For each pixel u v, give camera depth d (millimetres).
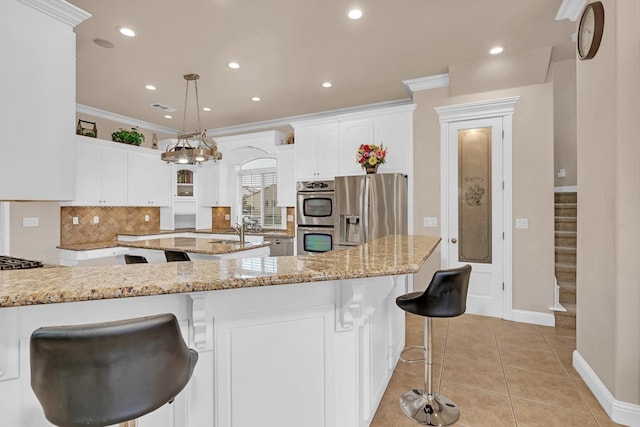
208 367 1396
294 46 3037
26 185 1552
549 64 3256
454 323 3449
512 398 2094
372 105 4746
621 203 1814
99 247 4461
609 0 1892
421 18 2615
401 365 2553
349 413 1643
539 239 3393
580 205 2314
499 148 3555
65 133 1683
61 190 1668
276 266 1467
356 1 2387
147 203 5391
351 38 2908
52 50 1635
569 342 2941
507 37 2936
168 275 1263
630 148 1788
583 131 2248
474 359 2635
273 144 5266
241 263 1562
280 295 1508
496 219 3590
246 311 1448
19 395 1162
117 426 1155
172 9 2451
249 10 2477
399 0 2381
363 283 1597
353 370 1645
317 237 4543
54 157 1645
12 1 1504
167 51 3102
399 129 4031
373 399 1888
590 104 2139
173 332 952
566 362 2562
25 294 1004
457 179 3752
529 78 3346
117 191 4926
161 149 5836
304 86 4020
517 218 3477
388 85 4012
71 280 1186
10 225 3936
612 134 1861
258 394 1471
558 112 4039
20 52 1528
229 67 3461
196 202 6023
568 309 3322
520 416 1914
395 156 4055
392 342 2373
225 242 3875
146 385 901
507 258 3520
